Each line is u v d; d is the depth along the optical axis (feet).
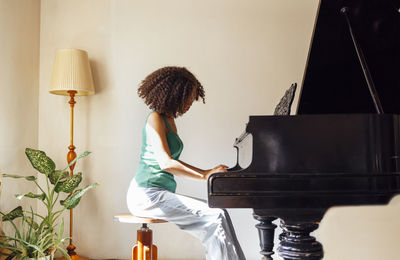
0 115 11.23
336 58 9.04
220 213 8.25
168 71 9.05
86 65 12.29
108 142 13.08
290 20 13.17
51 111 13.23
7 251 10.44
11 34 11.74
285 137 6.59
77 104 13.16
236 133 13.00
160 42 13.20
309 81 9.41
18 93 12.10
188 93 8.98
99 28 13.25
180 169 8.18
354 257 10.82
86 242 12.94
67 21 13.32
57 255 12.79
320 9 8.29
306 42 13.11
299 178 6.49
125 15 13.25
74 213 13.00
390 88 8.75
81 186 13.01
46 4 13.37
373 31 8.48
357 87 9.21
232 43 13.15
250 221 12.80
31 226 10.60
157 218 8.86
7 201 11.46
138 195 8.95
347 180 6.46
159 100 8.82
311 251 6.43
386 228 10.84
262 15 13.19
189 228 8.54
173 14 13.23
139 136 13.07
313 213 6.50
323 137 6.56
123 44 13.21
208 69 13.11
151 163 8.96
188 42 13.17
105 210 12.97
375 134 6.53
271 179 6.53
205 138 13.00
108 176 13.03
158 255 12.83
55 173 11.46
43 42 13.33
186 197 8.68
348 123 6.55
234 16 13.19
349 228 10.84
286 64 13.10
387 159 6.52
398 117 6.71
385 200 6.47
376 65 8.76
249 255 12.73
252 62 13.11
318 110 9.62
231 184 6.57
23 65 12.36
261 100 13.05
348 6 8.20
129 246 12.90
